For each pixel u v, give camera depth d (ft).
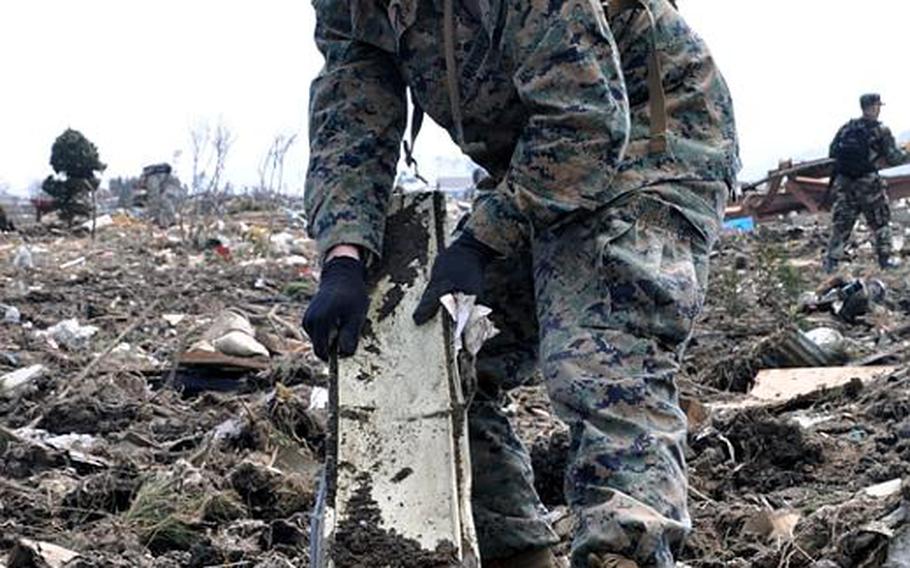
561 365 10.14
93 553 16.06
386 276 11.04
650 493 9.68
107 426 23.67
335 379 10.59
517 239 10.43
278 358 28.50
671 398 10.20
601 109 9.92
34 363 30.01
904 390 23.45
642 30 10.73
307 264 54.85
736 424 19.67
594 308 10.24
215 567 15.62
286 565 15.31
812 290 41.98
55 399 25.16
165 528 16.79
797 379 26.05
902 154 49.90
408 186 12.97
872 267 51.21
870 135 49.80
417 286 10.94
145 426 23.50
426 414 10.40
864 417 22.34
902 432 20.57
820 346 28.30
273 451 20.16
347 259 10.98
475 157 11.12
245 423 20.83
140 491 17.65
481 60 10.69
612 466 9.78
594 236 10.34
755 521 16.15
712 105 10.93
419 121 11.48
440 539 10.00
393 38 11.27
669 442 9.92
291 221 80.43
